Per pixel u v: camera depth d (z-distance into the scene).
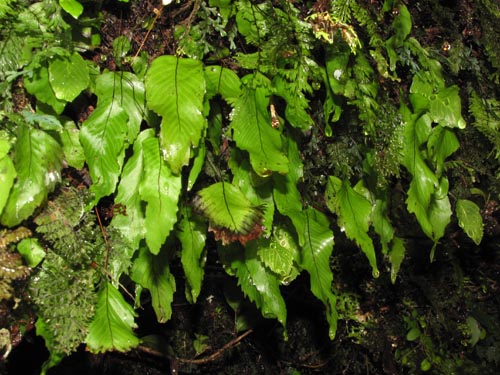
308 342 1.13
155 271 0.59
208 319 1.12
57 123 0.52
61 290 0.52
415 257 0.98
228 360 1.15
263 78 0.58
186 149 0.51
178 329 1.12
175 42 0.59
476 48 0.75
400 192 0.79
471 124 0.75
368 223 0.65
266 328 1.14
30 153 0.50
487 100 0.75
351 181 0.72
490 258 1.04
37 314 0.52
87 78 0.53
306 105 0.60
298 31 0.60
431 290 1.00
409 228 0.87
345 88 0.62
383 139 0.65
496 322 1.06
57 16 0.53
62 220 0.53
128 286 0.68
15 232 0.50
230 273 0.65
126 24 0.59
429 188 0.67
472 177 0.77
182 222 0.60
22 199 0.50
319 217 0.65
